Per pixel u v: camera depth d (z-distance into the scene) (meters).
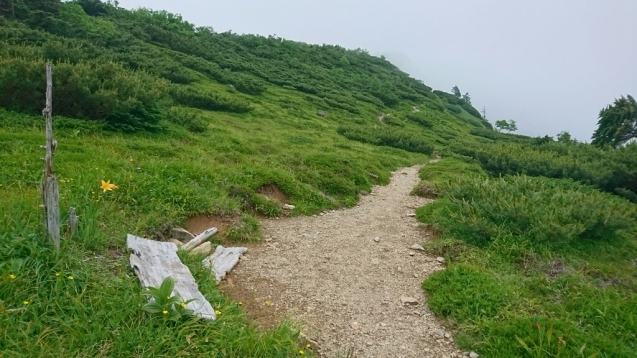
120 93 13.21
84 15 40.94
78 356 3.64
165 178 8.84
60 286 4.34
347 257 7.74
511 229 8.45
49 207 4.76
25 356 3.52
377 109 49.31
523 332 5.02
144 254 5.53
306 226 9.38
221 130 18.02
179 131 14.55
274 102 35.91
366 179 14.66
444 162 20.73
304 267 7.09
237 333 4.43
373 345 5.11
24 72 11.69
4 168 7.72
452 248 8.05
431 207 10.79
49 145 4.71
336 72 64.00
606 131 29.78
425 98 69.50
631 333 5.34
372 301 6.15
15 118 11.17
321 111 36.88
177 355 3.90
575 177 15.05
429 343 5.21
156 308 4.28
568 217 8.57
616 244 8.72
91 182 7.44
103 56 23.56
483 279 6.36
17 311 3.93
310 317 5.54
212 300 5.09
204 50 46.78
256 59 56.88
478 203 9.27
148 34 44.25
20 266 4.35
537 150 20.84
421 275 7.12
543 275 7.01
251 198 9.64
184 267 5.53
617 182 14.91
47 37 26.39
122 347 3.85
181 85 27.78
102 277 4.73
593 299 6.14
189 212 7.80
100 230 5.85
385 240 8.88
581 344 4.79
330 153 16.31
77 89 12.08
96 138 11.16
